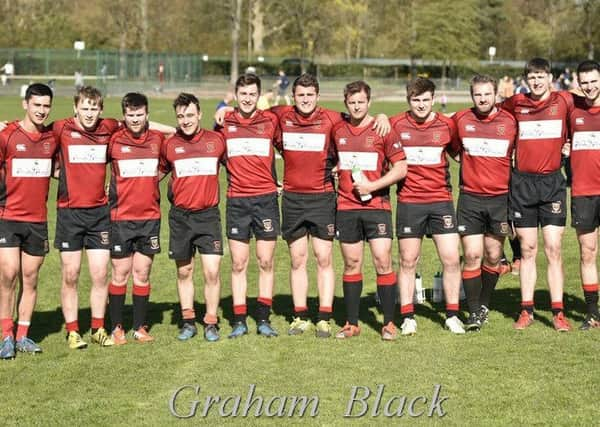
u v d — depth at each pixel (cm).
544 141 1728
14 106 8594
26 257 1658
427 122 1711
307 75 1691
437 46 13888
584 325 1766
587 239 1766
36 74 12244
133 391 1432
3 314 1656
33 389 1445
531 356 1585
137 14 14950
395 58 16512
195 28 16750
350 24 16738
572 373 1490
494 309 1948
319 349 1645
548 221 1758
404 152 1702
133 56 12244
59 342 1719
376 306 1997
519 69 14512
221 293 2136
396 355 1600
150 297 2098
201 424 1296
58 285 2200
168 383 1466
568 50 15550
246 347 1667
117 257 1702
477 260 1764
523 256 1786
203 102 10169
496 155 1728
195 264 2445
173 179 1706
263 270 1759
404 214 1733
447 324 1773
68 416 1327
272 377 1489
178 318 1906
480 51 16975
